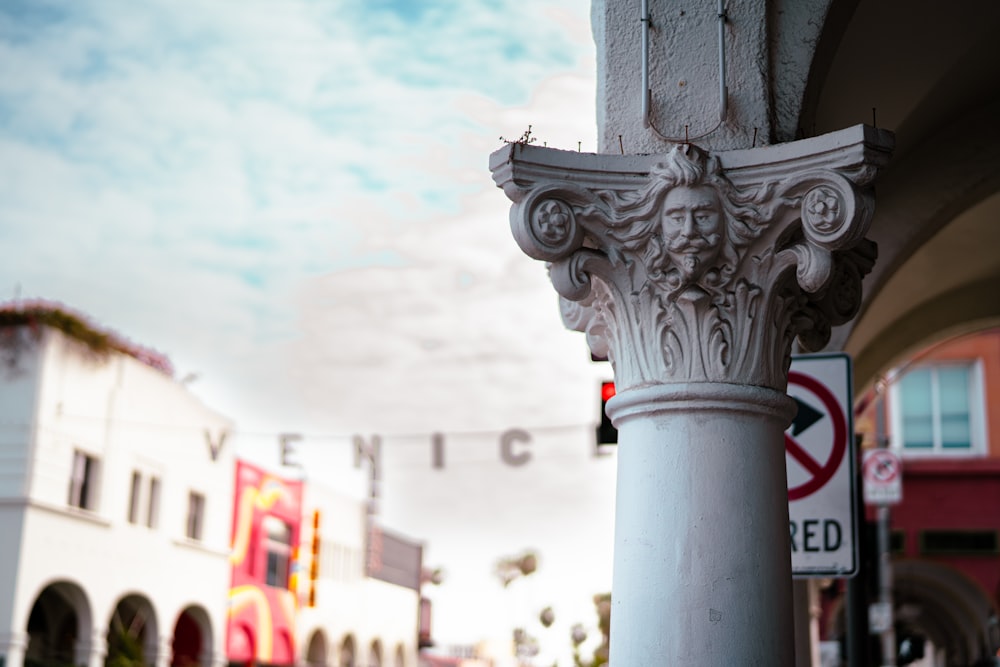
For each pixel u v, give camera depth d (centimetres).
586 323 438
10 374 2519
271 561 3747
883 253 731
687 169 370
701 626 359
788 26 415
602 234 383
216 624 3288
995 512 3041
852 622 740
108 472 2738
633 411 385
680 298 379
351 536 4531
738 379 380
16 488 2461
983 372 3127
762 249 379
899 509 3069
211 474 3266
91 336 2638
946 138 694
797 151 369
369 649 4800
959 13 530
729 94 399
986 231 849
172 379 3038
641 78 404
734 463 374
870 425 2428
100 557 2694
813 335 406
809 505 541
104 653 2692
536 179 378
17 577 2419
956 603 3122
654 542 370
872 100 607
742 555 365
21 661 2419
